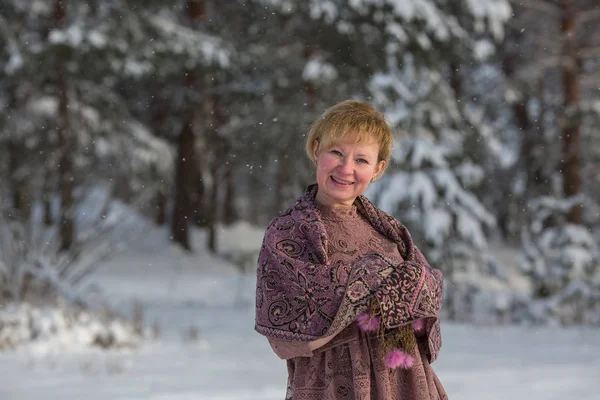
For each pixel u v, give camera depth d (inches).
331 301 85.4
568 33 821.9
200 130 967.0
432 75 665.0
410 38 716.7
